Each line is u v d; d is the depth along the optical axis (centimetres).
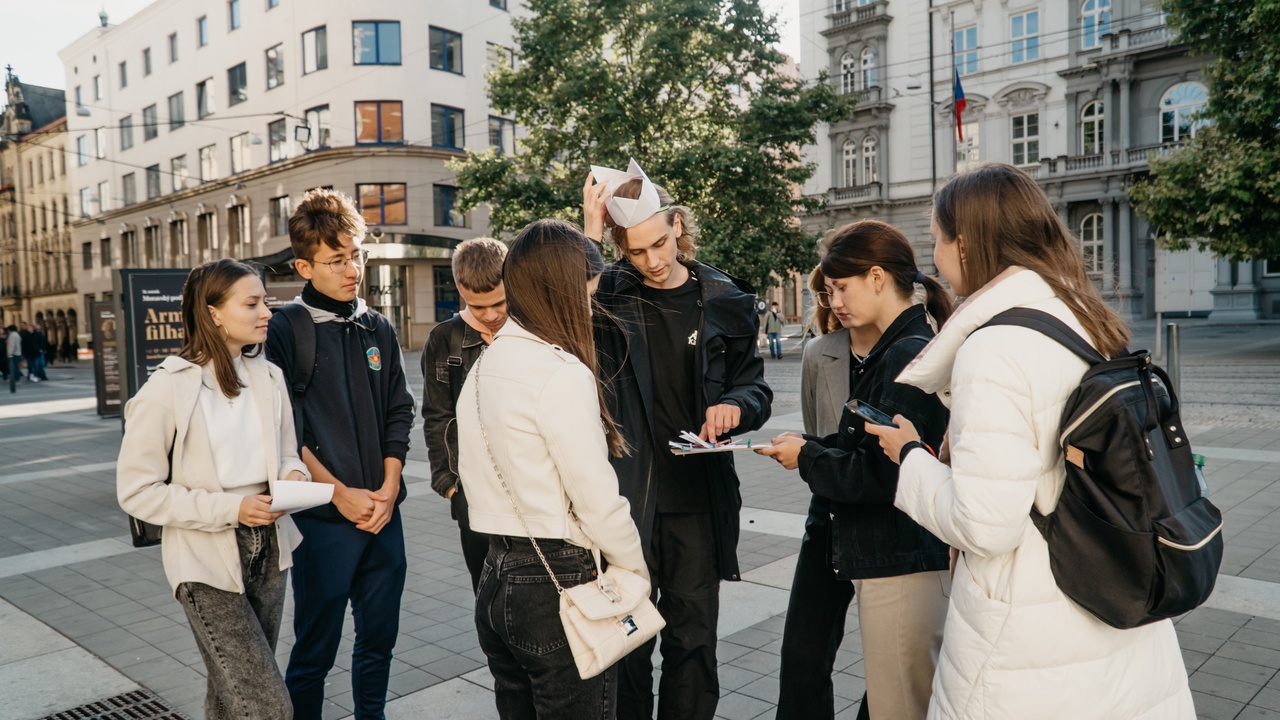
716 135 2323
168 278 913
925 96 3359
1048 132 3181
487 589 201
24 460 1030
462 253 306
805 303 3741
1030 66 3177
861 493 213
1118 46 2991
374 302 3197
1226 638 364
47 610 464
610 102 2120
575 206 2158
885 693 230
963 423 158
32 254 5369
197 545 233
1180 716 167
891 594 226
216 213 3722
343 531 283
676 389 270
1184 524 148
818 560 253
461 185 2259
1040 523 158
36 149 5175
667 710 268
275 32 3353
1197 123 2911
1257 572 443
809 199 2425
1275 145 1720
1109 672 158
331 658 285
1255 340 2250
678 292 274
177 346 920
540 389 190
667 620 269
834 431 257
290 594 475
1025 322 159
